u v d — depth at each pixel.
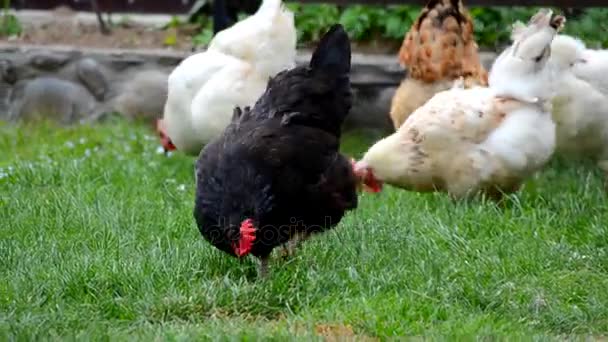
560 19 9.16
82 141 11.88
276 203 7.20
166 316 6.85
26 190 9.91
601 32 12.23
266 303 6.97
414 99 10.35
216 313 6.89
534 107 9.19
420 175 9.35
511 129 9.12
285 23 9.87
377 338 6.44
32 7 14.62
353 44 13.17
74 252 7.93
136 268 7.41
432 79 10.28
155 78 13.02
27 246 8.07
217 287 7.10
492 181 9.27
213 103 9.76
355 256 7.78
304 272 7.42
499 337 6.34
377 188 9.48
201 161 7.47
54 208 9.04
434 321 6.76
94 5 13.71
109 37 13.77
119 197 9.55
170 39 13.53
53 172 10.44
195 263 7.61
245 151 7.24
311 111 7.55
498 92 9.32
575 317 6.89
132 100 13.07
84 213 8.88
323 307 6.91
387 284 7.29
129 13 14.42
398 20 12.99
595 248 8.21
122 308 6.94
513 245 8.20
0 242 8.05
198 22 14.02
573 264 7.87
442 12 10.26
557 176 10.57
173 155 11.31
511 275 7.64
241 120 7.65
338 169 7.57
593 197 9.62
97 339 6.25
